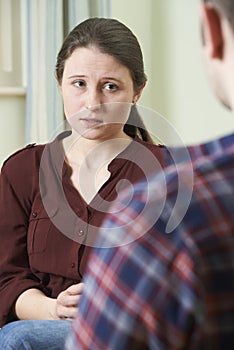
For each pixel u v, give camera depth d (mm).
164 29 3859
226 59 744
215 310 682
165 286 693
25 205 2275
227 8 717
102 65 2152
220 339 685
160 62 3912
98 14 3752
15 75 3934
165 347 696
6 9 3898
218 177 725
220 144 768
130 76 2186
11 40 3916
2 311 2182
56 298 2164
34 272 2229
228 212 703
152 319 695
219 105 3549
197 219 703
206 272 682
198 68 3652
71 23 3727
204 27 758
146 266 707
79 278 2129
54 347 1888
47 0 3717
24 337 1883
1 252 2270
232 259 687
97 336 731
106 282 732
